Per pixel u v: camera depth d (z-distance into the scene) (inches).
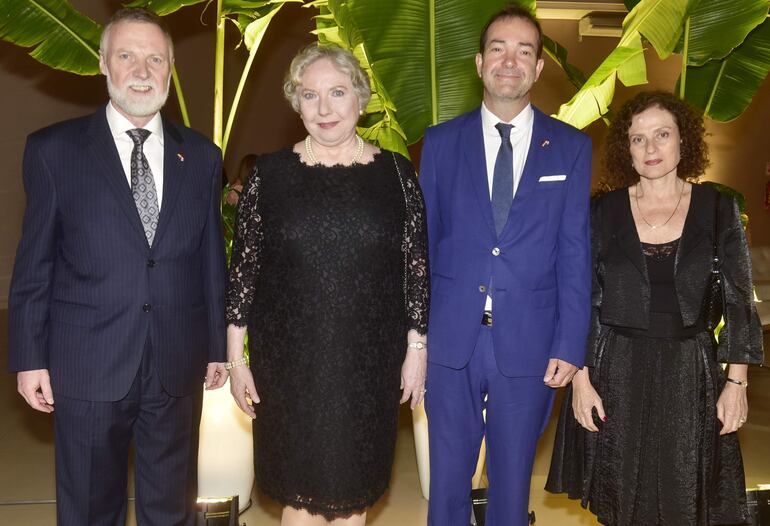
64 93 365.7
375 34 154.6
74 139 97.0
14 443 191.2
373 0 152.6
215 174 104.2
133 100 96.0
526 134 109.7
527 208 106.7
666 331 102.9
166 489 102.9
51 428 203.8
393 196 102.0
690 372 102.3
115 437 99.7
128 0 355.3
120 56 96.0
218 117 160.2
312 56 99.0
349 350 100.6
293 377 101.1
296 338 100.4
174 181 99.3
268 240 100.8
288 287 100.2
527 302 107.1
